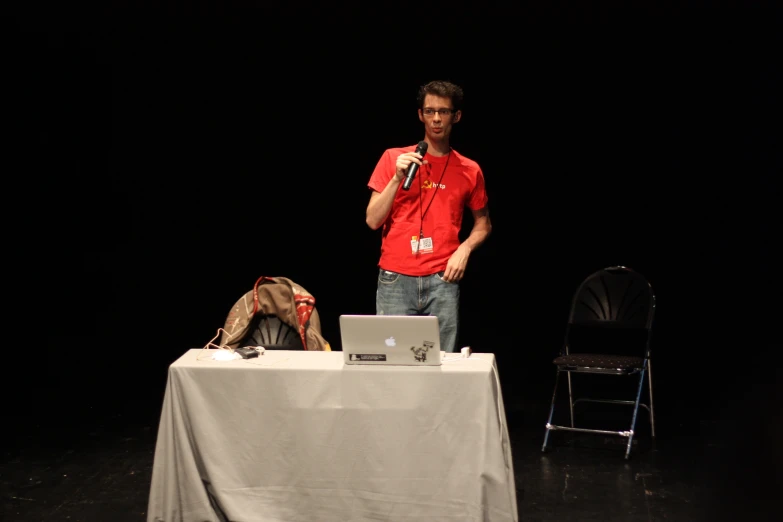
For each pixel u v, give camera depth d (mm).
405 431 3041
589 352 6426
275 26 7477
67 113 7902
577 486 3812
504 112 7559
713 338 6574
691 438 4477
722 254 7766
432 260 3812
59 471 4004
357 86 7617
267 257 8547
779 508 3533
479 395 3000
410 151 3826
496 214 8109
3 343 6617
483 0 7168
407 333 3031
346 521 3092
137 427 4703
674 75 7215
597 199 7871
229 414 3131
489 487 2986
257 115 7930
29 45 7547
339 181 8234
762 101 7168
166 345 6625
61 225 8328
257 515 3104
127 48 7656
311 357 3303
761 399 5137
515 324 7184
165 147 8172
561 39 7219
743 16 6926
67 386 5551
